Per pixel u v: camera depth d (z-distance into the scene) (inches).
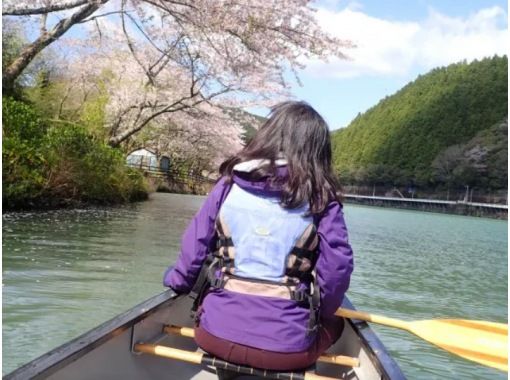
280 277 75.0
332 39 559.5
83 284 224.1
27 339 155.5
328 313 79.3
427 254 594.6
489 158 3351.4
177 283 84.4
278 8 521.3
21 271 235.3
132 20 573.9
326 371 105.8
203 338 77.8
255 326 73.7
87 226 413.4
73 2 434.9
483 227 1710.1
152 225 476.4
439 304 298.5
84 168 516.4
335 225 76.0
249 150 79.4
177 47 658.2
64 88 896.3
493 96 3939.5
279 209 76.3
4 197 413.7
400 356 188.7
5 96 464.1
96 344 74.2
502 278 441.4
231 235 77.2
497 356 109.6
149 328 94.4
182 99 726.5
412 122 4212.6
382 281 357.1
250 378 85.4
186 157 1502.2
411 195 3917.3
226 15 500.4
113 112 799.7
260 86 717.3
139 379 90.9
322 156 79.0
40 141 441.1
